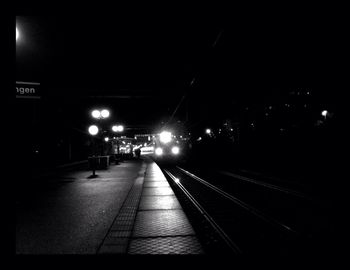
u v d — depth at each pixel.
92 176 15.61
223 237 5.22
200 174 19.50
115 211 6.93
